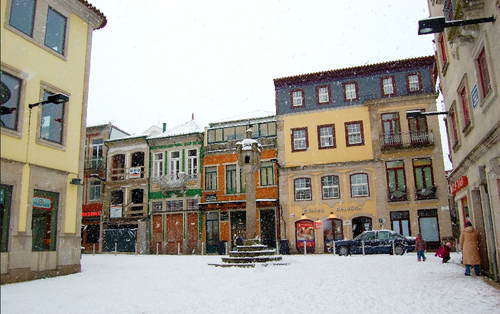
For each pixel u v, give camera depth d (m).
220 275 13.55
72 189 15.49
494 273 11.40
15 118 13.27
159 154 36.12
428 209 28.03
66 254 14.73
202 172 34.41
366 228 29.36
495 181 11.05
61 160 15.03
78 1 16.16
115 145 37.19
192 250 33.44
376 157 29.67
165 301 8.78
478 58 11.91
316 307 8.02
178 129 37.06
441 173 28.19
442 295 9.09
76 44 16.34
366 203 29.33
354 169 29.97
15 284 11.86
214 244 33.06
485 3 10.55
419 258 18.22
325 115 31.52
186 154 35.25
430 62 30.02
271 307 8.09
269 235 31.73
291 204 31.02
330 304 8.29
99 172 36.97
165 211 34.62
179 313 7.63
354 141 30.56
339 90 31.64
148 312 7.72
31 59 14.05
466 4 10.69
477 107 12.28
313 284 11.08
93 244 33.72
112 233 35.06
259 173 32.69
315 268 15.38
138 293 9.81
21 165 13.23
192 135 34.91
